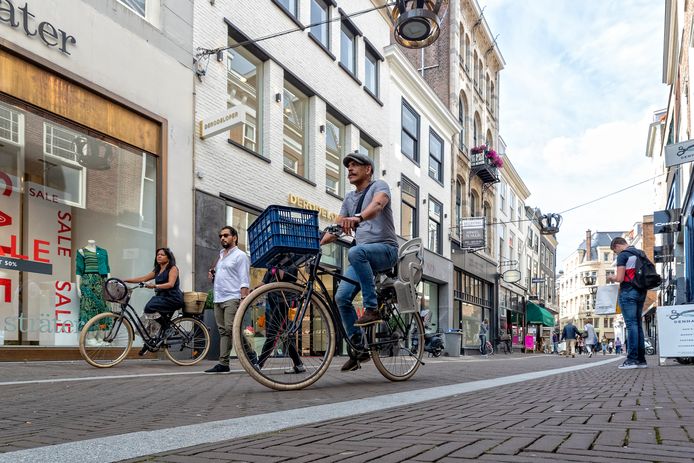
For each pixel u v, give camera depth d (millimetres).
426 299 20797
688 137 16641
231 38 11430
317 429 2381
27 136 7484
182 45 10000
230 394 3939
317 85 14141
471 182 27141
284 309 4234
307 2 13859
